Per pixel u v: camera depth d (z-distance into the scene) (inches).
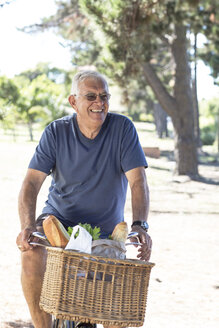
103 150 138.8
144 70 853.2
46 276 110.5
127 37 589.0
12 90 1168.2
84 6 567.5
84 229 111.9
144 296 111.6
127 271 108.9
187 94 867.4
